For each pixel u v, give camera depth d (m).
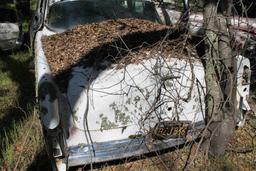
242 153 4.14
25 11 11.07
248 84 4.21
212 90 3.69
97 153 3.54
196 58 3.91
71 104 3.47
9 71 6.96
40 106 3.44
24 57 7.78
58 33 4.84
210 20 3.55
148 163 3.94
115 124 3.51
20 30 8.12
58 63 3.98
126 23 4.83
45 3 5.31
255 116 4.77
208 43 3.64
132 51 3.90
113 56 3.87
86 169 3.87
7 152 4.05
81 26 4.80
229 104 3.76
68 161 3.51
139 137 3.60
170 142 3.74
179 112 3.68
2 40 7.89
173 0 5.71
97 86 3.47
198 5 3.75
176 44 4.06
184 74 3.67
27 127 4.50
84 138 3.49
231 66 3.66
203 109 3.83
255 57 5.41
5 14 8.28
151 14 5.26
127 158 3.86
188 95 3.58
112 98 3.46
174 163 3.92
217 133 3.83
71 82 3.58
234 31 3.67
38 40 4.83
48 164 3.98
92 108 3.44
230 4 3.59
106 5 5.17
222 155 3.97
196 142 4.05
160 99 3.57
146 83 3.52
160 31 4.54
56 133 3.44
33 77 6.66
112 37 4.36
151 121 3.59
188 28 3.87
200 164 3.89
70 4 5.16
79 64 3.82
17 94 5.87
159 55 3.74
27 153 4.09
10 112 5.12
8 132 4.49
